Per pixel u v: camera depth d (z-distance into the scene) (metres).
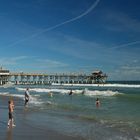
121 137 15.70
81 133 16.64
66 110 28.92
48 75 188.75
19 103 37.91
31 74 186.12
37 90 88.44
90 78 194.38
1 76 180.50
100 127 18.62
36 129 17.62
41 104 36.03
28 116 23.97
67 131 17.16
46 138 15.17
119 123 20.41
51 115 24.64
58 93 68.19
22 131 16.89
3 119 21.69
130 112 27.41
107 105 35.19
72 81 191.88
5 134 16.03
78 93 65.75
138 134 16.42
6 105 34.66
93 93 62.66
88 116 24.11
